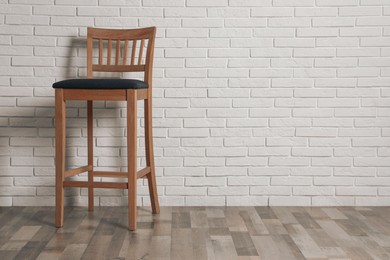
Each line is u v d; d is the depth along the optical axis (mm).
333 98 3111
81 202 3119
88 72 2926
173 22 3076
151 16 3070
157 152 3115
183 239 2400
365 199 3146
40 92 3086
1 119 3082
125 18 3066
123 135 3111
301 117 3119
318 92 3109
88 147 2967
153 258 2121
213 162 3129
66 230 2555
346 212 2977
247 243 2344
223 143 3123
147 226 2637
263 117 3119
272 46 3092
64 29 3070
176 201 3131
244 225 2668
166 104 3102
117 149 3111
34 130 3096
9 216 2848
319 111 3119
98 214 2902
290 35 3090
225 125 3119
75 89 2562
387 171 3137
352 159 3135
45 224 2674
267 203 3145
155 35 3004
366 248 2279
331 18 3082
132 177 2553
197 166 3127
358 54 3096
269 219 2801
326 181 3139
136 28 3014
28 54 3070
